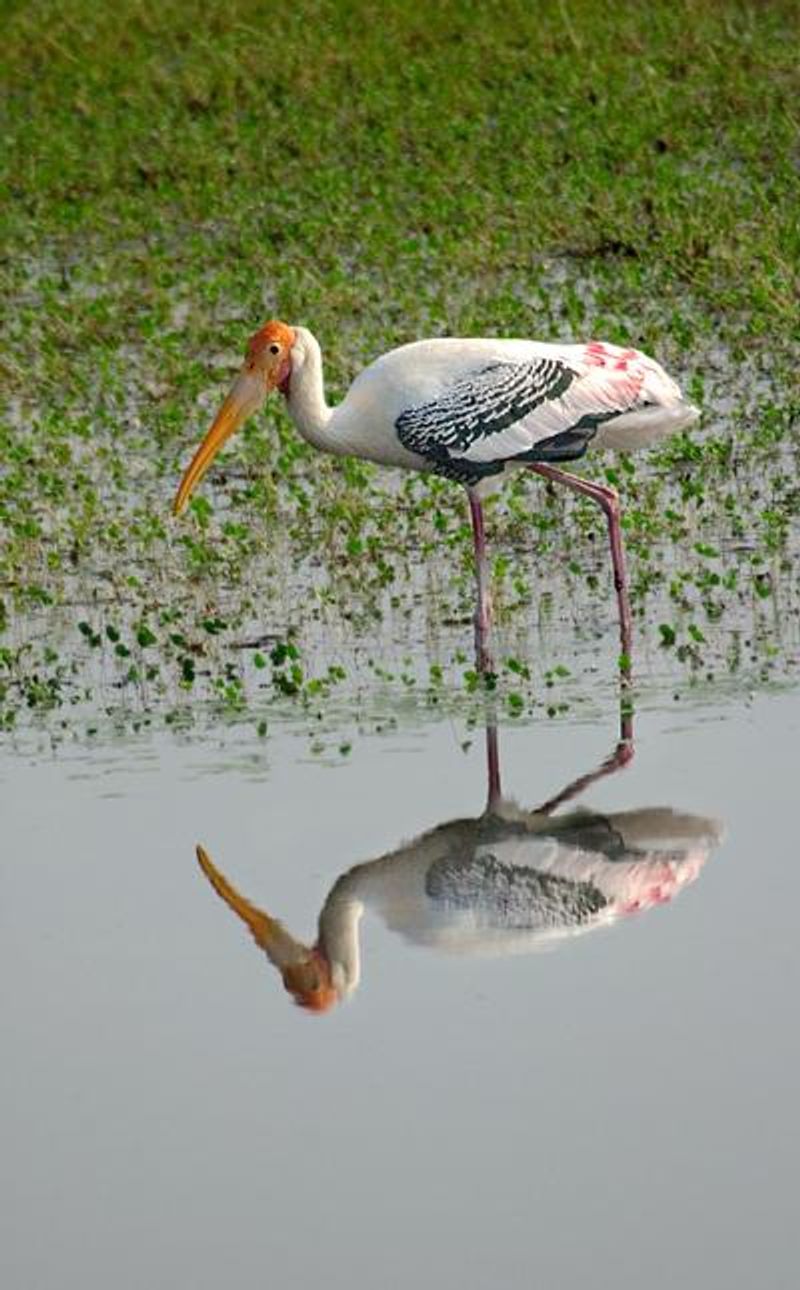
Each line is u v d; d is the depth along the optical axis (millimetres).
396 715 12523
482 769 11727
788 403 16969
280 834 11148
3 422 18375
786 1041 9141
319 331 19453
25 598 14688
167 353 18906
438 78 26625
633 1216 8203
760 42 26609
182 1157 8688
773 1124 8648
